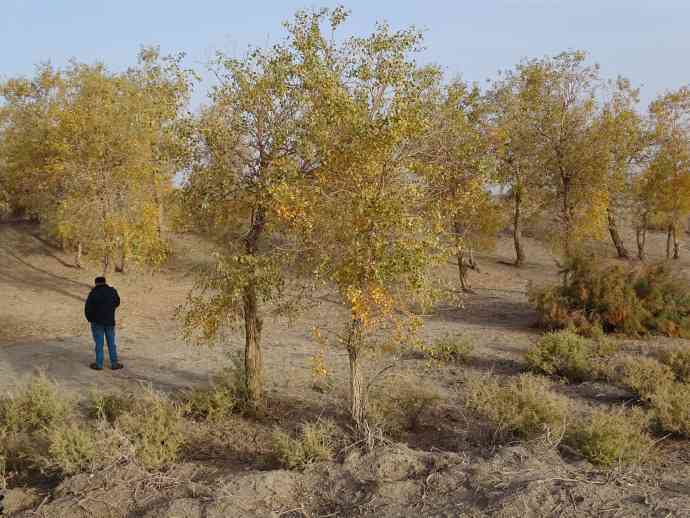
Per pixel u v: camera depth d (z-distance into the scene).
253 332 8.11
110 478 5.72
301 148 6.52
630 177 25.23
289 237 6.74
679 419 7.20
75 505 5.35
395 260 5.57
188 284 20.36
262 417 8.00
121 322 15.05
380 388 8.48
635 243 33.25
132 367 10.73
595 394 9.07
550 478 5.03
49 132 17.36
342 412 7.91
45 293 19.06
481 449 6.23
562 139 22.53
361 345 6.87
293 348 12.13
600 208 21.81
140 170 15.98
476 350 12.02
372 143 5.95
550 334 11.09
